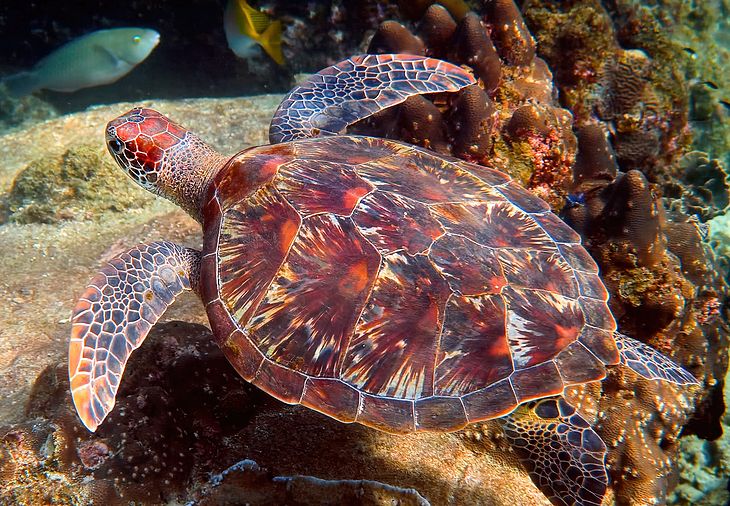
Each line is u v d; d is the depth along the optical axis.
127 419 2.94
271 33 8.06
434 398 2.69
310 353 2.76
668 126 5.83
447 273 2.80
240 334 2.87
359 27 8.41
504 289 2.84
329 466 3.19
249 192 3.21
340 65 4.88
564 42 5.57
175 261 3.49
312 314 2.80
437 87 4.42
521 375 2.73
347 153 3.41
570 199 4.75
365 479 3.14
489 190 3.37
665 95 5.75
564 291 2.99
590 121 5.75
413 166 3.37
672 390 3.89
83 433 2.82
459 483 3.23
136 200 5.98
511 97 4.86
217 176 3.63
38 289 4.74
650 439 3.80
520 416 3.21
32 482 2.59
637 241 4.06
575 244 3.25
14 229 5.73
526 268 2.97
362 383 2.71
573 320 2.91
